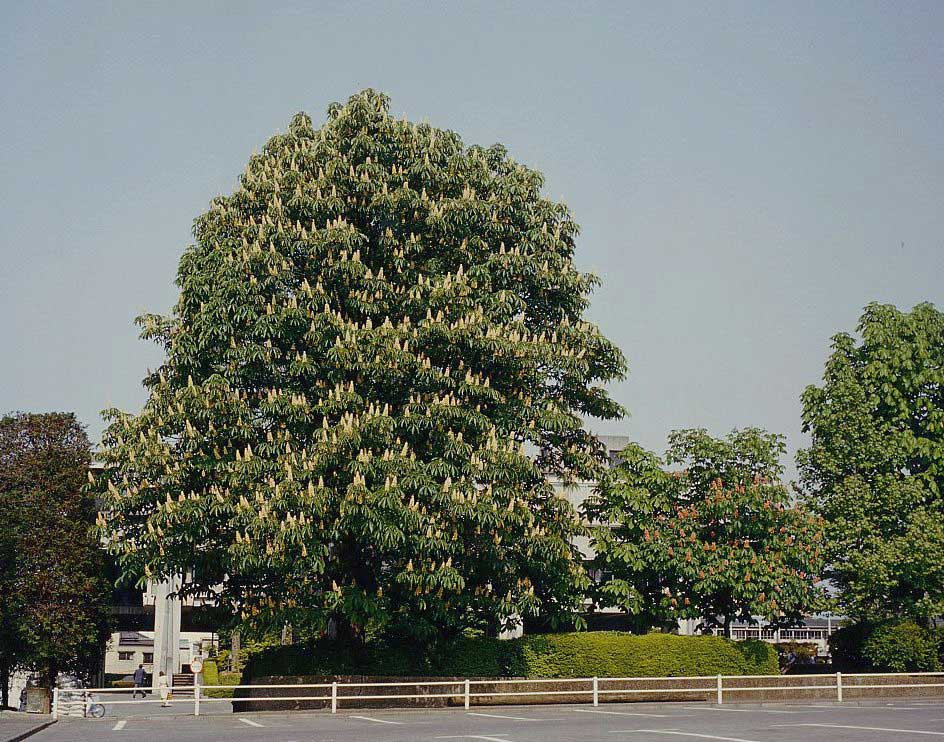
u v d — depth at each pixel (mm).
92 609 43281
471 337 32094
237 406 31453
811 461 42281
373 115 34781
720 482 38562
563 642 35062
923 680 38219
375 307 32125
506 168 37250
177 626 60188
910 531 39031
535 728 22875
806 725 22875
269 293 32688
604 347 36031
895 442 40625
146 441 31359
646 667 34812
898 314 42844
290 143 36344
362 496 29109
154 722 27297
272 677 32406
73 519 42688
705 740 19219
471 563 32812
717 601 38969
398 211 33375
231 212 34500
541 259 34875
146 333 33875
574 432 36812
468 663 34438
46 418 44656
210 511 30188
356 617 31125
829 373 43281
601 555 38719
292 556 29734
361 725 24734
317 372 32062
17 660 41906
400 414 31844
